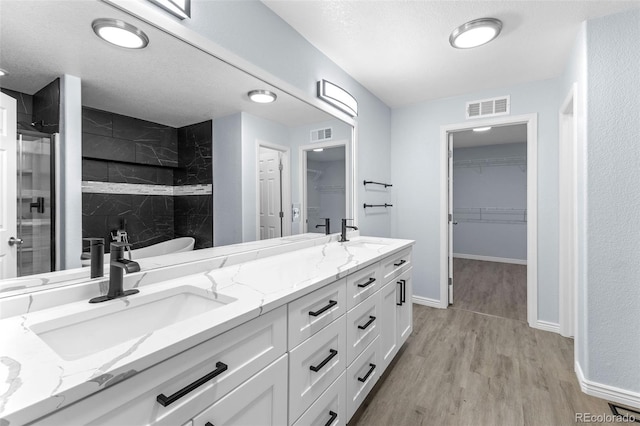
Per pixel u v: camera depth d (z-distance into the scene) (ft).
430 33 6.53
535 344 7.77
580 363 6.16
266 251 5.70
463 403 5.48
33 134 3.04
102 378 1.81
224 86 4.95
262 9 5.55
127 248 3.61
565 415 5.17
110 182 3.68
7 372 1.84
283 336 3.32
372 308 5.50
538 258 8.84
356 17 5.99
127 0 3.53
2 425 1.43
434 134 10.53
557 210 8.60
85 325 2.91
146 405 2.08
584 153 5.83
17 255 2.93
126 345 2.15
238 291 3.47
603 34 5.73
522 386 5.98
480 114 9.70
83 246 3.43
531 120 8.93
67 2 3.22
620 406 5.38
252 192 5.61
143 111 3.98
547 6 5.57
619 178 5.52
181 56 4.30
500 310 10.26
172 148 4.34
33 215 3.04
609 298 5.61
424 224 10.77
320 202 7.41
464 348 7.55
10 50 2.88
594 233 5.73
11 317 2.73
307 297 3.71
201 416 2.43
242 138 5.36
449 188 10.69
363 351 5.13
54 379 1.76
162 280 3.96
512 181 18.24
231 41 4.93
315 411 3.86
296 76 6.42
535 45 6.97
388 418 5.10
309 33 6.54
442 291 10.47
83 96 3.41
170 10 3.95
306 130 6.84
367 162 9.58
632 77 5.45
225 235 5.12
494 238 18.89
